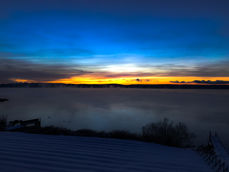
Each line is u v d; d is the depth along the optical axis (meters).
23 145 4.48
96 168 3.15
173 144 8.16
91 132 9.09
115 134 8.54
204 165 3.83
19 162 3.14
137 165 3.50
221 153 6.00
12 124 13.45
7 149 3.98
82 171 2.94
